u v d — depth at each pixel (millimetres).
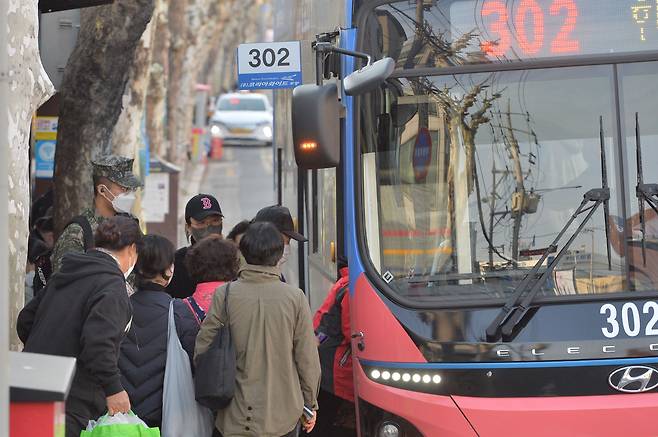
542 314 18266
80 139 33844
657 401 17938
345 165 19359
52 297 17203
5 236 11156
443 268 18844
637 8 19094
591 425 17844
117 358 16891
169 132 106312
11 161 18875
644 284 18469
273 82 31656
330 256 23156
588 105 18969
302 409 18219
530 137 18969
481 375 18109
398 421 18438
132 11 33250
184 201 88688
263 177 108062
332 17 22484
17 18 18859
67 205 33969
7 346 11117
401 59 19281
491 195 18906
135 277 21297
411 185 19078
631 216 18656
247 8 194000
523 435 17875
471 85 19125
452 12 19266
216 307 18156
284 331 18047
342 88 19625
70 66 33812
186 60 109000
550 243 18703
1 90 11273
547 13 19141
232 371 17766
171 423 18109
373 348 18719
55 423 12156
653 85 18953
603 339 18141
